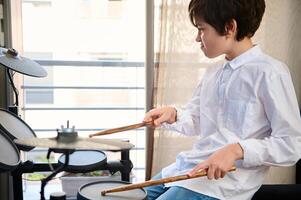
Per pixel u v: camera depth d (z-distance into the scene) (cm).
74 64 233
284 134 99
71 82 237
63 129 110
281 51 212
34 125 238
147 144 210
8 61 146
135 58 231
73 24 227
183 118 132
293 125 99
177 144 210
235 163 106
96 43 230
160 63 201
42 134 217
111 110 242
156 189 124
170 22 197
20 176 144
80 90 239
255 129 105
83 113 244
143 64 228
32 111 236
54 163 137
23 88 221
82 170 129
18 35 208
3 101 202
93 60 234
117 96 240
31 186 227
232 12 101
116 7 224
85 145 101
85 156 141
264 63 106
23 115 221
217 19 101
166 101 205
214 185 105
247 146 97
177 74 203
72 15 225
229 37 106
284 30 210
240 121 108
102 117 244
